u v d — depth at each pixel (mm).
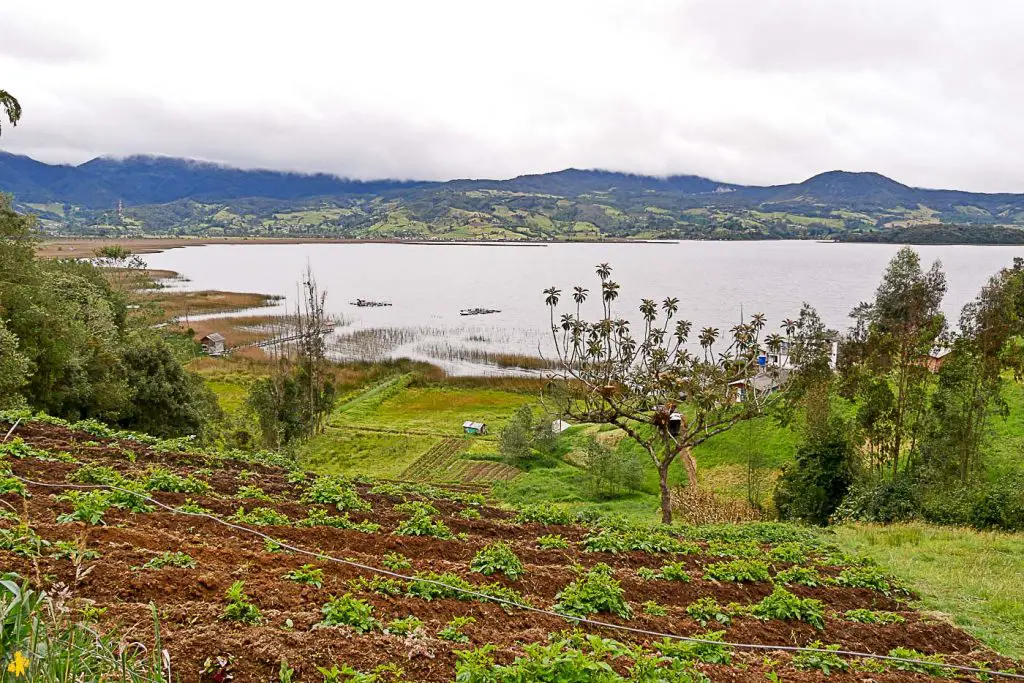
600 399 27734
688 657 9094
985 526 23719
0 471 11805
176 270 181250
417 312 114812
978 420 30906
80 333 31625
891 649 11367
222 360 70625
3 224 32625
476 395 62156
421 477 40625
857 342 39156
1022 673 10812
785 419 41500
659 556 15125
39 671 4562
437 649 7730
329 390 52156
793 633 11281
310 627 7727
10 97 25875
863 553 18734
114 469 14773
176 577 8359
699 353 79625
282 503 14680
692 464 41469
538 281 163750
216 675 6316
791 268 198250
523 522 17578
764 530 20531
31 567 7629
